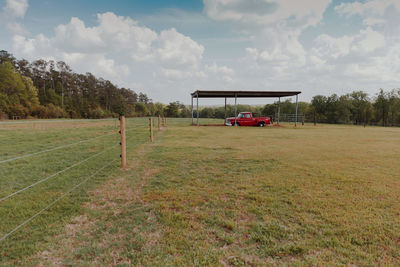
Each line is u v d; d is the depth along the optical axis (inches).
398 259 68.9
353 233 83.2
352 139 385.7
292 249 73.8
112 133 487.8
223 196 121.6
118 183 145.3
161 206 109.0
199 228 87.8
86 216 98.8
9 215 99.0
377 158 222.7
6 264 66.6
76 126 765.3
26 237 81.4
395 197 118.6
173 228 87.9
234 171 174.4
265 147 293.3
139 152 255.1
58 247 75.5
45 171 173.6
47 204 111.3
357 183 142.7
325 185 138.9
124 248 74.9
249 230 86.0
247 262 67.6
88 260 68.8
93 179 153.8
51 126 780.6
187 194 125.0
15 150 267.4
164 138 395.9
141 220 94.8
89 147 290.0
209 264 66.6
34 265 66.4
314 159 218.2
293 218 95.6
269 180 149.8
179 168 183.9
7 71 1812.3
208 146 300.8
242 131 546.6
